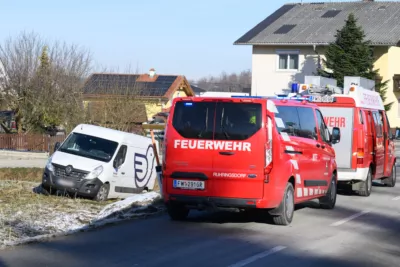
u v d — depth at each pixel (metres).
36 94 34.81
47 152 31.72
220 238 9.65
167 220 11.41
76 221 10.66
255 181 10.29
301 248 9.02
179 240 9.39
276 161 10.48
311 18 51.09
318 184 12.78
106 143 17.11
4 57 35.50
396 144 44.28
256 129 10.33
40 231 9.56
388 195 16.89
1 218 10.18
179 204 10.88
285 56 49.38
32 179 21.22
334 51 42.78
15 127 38.66
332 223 11.59
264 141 10.30
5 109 36.31
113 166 16.69
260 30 50.50
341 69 42.19
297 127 11.86
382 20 48.50
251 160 10.30
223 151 10.43
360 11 50.66
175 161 10.72
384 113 18.34
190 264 7.73
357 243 9.61
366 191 16.22
